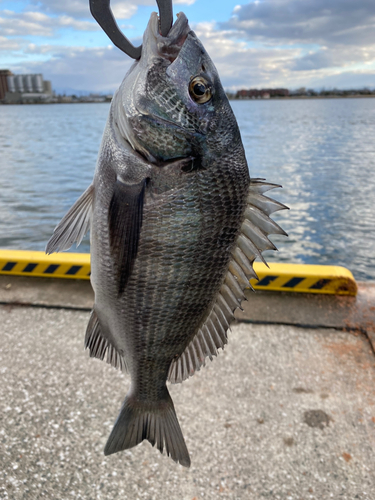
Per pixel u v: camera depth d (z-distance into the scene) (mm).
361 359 592
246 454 451
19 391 530
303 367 578
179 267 298
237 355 602
